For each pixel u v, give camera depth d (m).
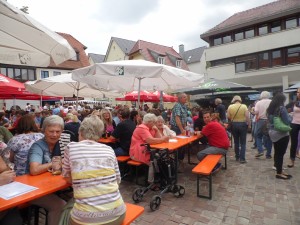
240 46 22.36
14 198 2.23
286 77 20.05
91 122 2.48
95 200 2.12
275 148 5.55
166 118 10.84
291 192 4.74
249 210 4.02
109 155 2.36
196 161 7.36
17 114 9.12
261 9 24.08
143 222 3.68
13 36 2.44
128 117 6.03
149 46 34.78
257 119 7.53
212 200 4.45
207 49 24.55
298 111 6.18
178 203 4.34
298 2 20.73
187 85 7.34
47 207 2.86
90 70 5.37
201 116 7.55
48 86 8.73
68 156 2.35
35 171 2.90
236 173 6.03
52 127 3.17
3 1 1.96
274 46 20.52
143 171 5.90
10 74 24.77
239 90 12.58
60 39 2.58
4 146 3.53
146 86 8.28
